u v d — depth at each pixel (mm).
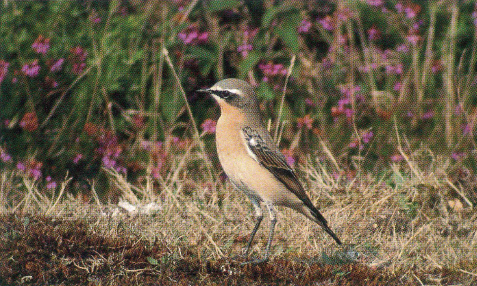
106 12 13766
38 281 7965
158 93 12648
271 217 8984
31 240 8438
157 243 9031
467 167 12055
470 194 11375
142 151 12391
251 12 14062
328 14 14641
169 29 13586
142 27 13383
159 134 12781
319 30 14438
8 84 12250
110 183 11625
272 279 8328
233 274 8367
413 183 11102
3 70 12000
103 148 12078
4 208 9859
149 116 12875
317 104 13484
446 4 15375
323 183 11227
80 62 12852
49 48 12773
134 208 10336
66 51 12875
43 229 8711
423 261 9227
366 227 10102
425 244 9602
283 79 13445
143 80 12922
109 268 8312
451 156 12438
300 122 12688
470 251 9461
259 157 8930
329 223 10141
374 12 14766
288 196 8977
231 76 13688
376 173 11969
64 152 11961
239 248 9547
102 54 12820
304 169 11742
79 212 10031
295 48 13195
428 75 14344
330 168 12070
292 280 8359
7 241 8383
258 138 9000
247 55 13250
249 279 8320
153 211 10211
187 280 8234
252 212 10523
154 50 13266
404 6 14945
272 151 9008
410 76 14422
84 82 12742
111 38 13164
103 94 12719
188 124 12875
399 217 10367
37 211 9938
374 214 10422
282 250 9336
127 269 8352
